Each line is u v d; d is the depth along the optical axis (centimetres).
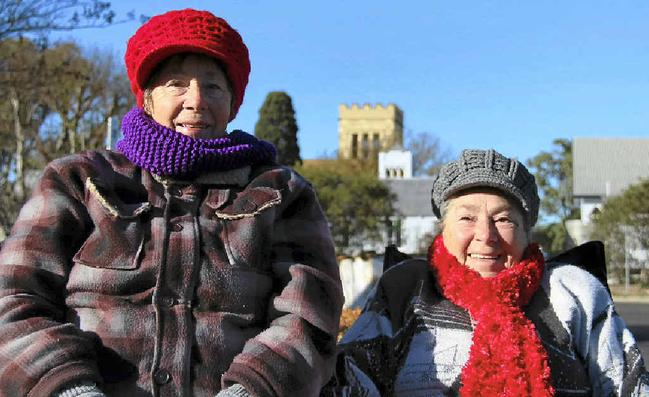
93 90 3278
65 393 209
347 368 280
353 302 959
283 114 6159
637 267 3381
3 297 224
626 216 3384
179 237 236
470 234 296
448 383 283
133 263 231
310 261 253
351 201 4841
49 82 1686
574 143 6588
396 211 5494
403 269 312
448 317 292
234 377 220
